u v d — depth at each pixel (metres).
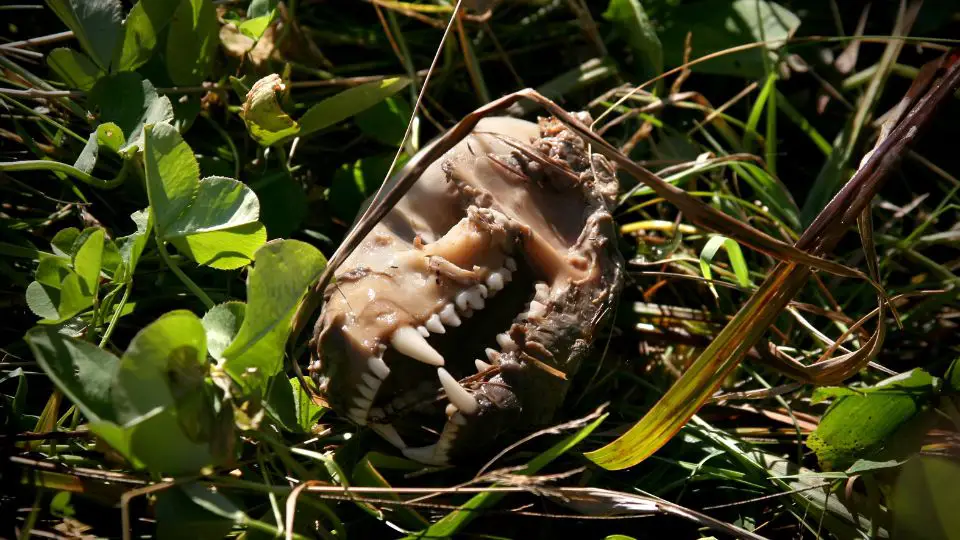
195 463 0.92
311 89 1.03
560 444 0.94
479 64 1.05
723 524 0.94
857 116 1.03
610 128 1.04
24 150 1.00
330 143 1.03
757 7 1.04
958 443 0.96
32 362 0.96
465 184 0.95
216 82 1.02
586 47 1.05
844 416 0.97
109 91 0.98
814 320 1.01
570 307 0.94
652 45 1.03
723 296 1.01
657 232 1.02
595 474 0.96
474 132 0.96
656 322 1.00
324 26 1.04
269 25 1.01
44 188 1.00
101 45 0.98
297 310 0.94
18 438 0.94
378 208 0.94
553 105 0.94
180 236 0.95
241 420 0.93
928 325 1.01
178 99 1.00
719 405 0.99
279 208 1.00
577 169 0.96
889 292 1.02
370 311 0.93
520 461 0.95
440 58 1.04
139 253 0.95
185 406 0.92
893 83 1.05
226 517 0.92
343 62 1.05
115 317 0.95
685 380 0.94
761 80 1.04
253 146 1.02
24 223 0.98
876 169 0.95
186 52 1.00
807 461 0.98
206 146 1.01
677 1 1.05
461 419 0.93
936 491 0.95
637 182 1.03
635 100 1.04
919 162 1.04
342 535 0.94
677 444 0.97
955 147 1.05
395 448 0.95
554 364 0.94
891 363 1.01
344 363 0.93
